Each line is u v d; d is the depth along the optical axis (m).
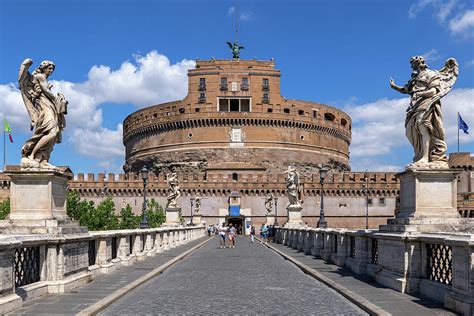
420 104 13.56
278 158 115.12
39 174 13.48
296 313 10.90
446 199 13.24
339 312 10.95
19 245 10.77
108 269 17.89
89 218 62.34
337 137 129.00
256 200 102.06
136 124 126.69
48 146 13.96
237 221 105.44
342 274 17.36
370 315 10.51
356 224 101.75
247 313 10.92
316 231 27.66
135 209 100.56
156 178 101.62
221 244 41.59
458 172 13.18
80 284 14.31
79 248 14.57
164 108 120.12
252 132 114.81
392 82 14.70
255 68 119.19
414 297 11.86
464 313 9.66
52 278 12.92
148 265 21.62
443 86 13.52
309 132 120.88
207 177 107.25
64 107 14.37
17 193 13.59
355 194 102.56
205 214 101.25
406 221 13.18
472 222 12.88
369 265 16.55
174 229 39.12
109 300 11.85
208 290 14.51
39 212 13.52
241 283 16.09
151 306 11.80
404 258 12.58
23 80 13.68
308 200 102.12
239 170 110.75
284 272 19.66
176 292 14.10
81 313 10.20
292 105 118.81
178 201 101.31
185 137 116.38
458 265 10.07
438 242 11.16
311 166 119.75
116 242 20.77
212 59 123.88
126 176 102.44
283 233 45.22
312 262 23.02
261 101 116.50
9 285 10.53
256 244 48.00
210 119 114.38
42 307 10.90
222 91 116.38
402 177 14.31
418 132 13.67
